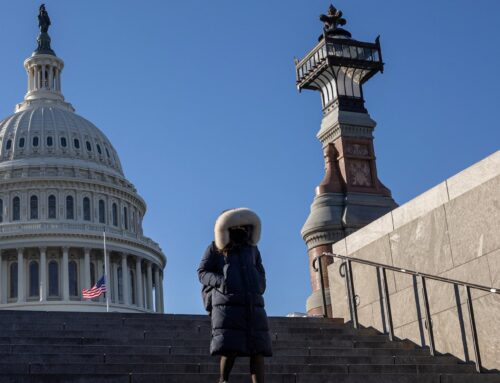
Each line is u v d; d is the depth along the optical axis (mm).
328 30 33094
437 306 15430
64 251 101562
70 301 99312
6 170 107375
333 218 29328
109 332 14086
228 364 8461
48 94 122125
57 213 104812
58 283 100938
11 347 12414
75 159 111188
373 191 30734
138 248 108000
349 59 31641
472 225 14742
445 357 14328
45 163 108000
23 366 11328
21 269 100250
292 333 15430
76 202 106188
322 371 12492
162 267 116562
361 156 31156
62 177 106000
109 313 15266
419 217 16234
